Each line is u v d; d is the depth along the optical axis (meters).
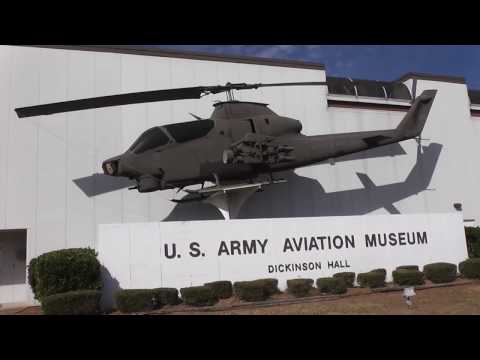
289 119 17.31
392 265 17.08
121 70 18.14
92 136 17.39
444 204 22.73
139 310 12.08
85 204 16.92
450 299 12.97
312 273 15.67
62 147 17.02
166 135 15.19
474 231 19.86
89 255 12.97
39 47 17.34
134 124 17.92
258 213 19.11
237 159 15.30
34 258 14.47
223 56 19.67
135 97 13.14
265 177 19.39
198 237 14.37
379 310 11.55
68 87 17.39
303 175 20.23
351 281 15.29
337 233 16.42
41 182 16.56
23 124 16.72
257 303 12.77
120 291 12.48
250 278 14.77
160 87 18.50
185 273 13.98
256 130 16.45
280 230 15.55
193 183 15.88
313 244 15.95
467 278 16.77
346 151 17.64
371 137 17.92
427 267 16.31
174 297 12.84
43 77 17.17
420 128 18.86
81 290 12.09
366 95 22.98
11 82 16.83
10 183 16.25
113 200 17.28
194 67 19.14
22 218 16.17
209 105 19.08
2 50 16.97
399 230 17.52
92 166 17.23
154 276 13.64
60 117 17.14
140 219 17.48
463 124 24.19
